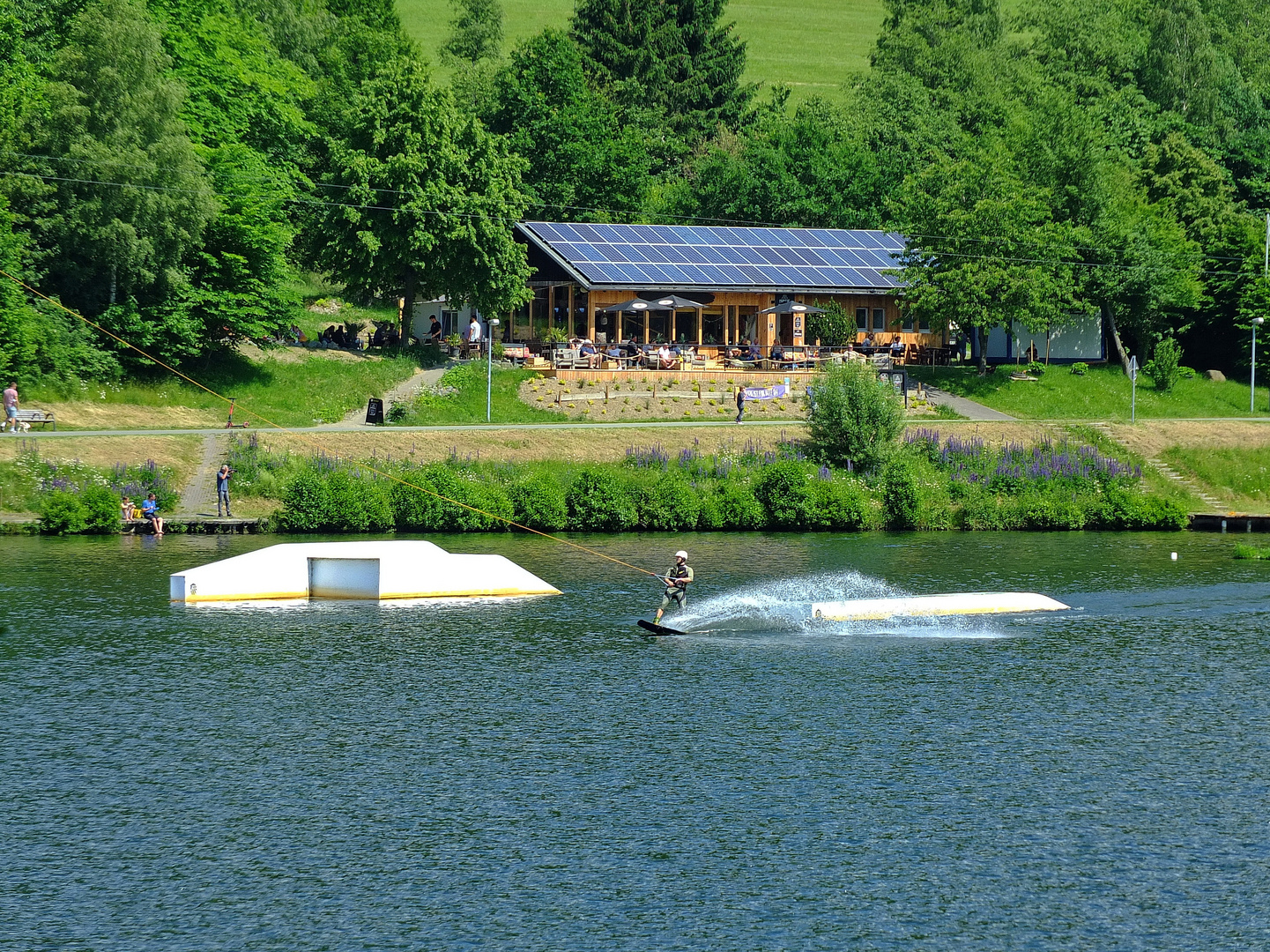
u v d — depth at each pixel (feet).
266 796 225.15
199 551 445.78
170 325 618.85
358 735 257.34
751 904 187.42
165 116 640.17
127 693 282.56
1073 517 579.48
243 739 254.27
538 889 191.52
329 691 286.87
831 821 216.74
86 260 621.72
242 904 186.60
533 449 579.07
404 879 194.70
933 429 648.79
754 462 587.68
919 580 427.74
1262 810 222.28
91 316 627.46
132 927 179.52
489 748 250.37
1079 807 223.51
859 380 599.16
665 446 595.06
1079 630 357.20
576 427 609.83
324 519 499.92
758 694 289.74
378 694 285.43
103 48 622.95
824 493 557.74
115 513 483.92
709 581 421.18
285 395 641.81
